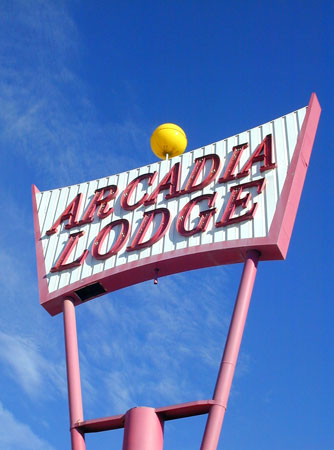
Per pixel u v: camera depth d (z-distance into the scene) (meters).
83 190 28.52
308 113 25.22
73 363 22.95
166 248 24.27
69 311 24.70
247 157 25.52
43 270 26.34
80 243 26.50
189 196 25.56
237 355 20.56
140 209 26.31
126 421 20.45
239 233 23.12
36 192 29.48
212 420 19.38
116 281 24.83
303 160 24.31
